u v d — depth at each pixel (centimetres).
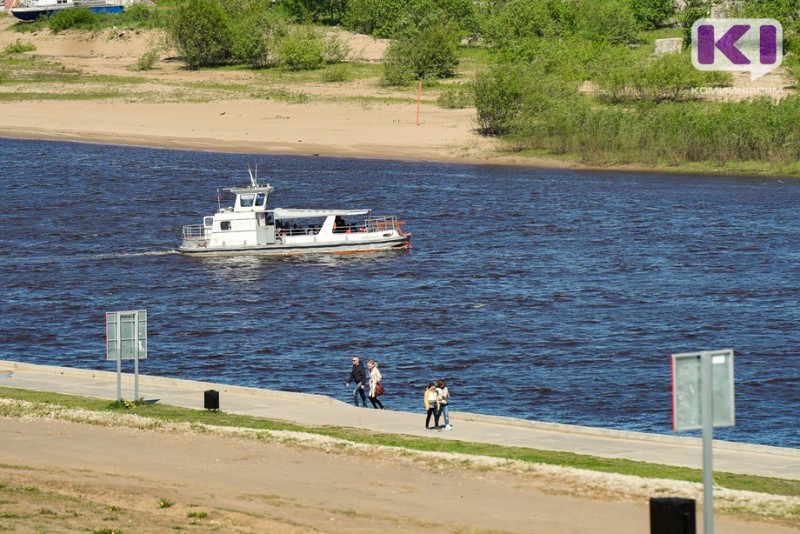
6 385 16475
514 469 11462
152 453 12250
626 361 19975
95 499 10225
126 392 16012
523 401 17650
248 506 10138
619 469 11775
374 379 16562
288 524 9519
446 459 11856
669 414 16862
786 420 16512
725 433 15938
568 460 12162
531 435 13725
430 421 14488
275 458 12038
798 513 10012
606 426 16325
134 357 14975
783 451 12862
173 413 14375
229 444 12638
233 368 19925
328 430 13550
